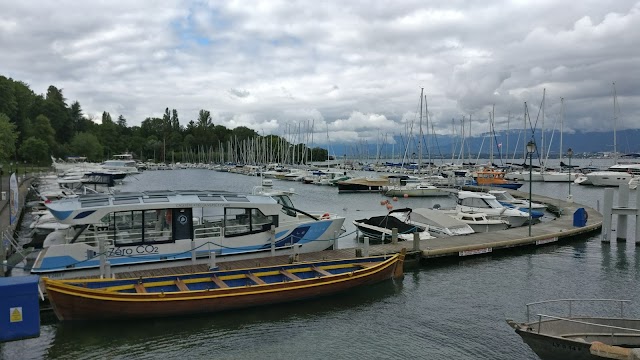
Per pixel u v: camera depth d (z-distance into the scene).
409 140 98.62
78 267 18.45
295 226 22.53
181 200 20.28
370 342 14.92
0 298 11.55
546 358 12.48
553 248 27.34
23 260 19.98
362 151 161.12
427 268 23.30
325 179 86.06
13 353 13.98
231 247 20.94
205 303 16.02
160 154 191.00
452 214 35.16
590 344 11.63
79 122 166.50
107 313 15.17
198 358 13.88
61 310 14.78
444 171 88.19
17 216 33.56
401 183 71.12
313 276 19.06
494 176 72.44
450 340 15.02
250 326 16.12
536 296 19.05
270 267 18.56
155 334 15.41
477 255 25.09
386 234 28.59
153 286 16.69
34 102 137.75
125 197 20.55
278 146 151.50
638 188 27.45
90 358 13.84
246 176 120.69
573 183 81.88
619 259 24.77
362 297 18.98
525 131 92.50
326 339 15.15
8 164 88.62
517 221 35.56
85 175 68.38
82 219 18.52
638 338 12.71
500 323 16.34
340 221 24.08
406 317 16.94
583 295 19.14
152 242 19.48
